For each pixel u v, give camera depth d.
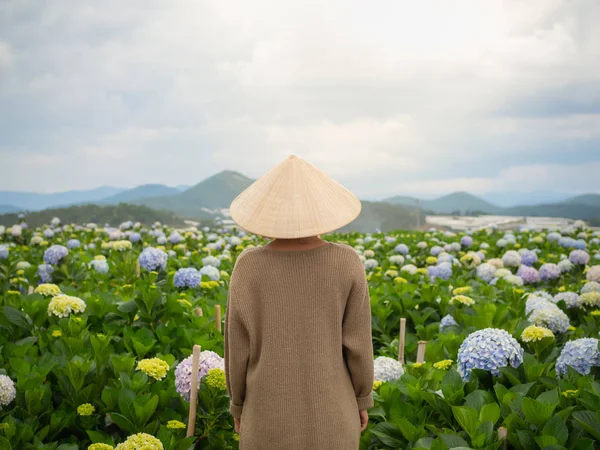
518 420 3.29
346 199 2.83
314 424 2.64
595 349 3.93
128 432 3.79
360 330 2.74
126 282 8.29
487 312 5.56
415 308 6.65
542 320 5.12
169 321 5.34
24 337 5.30
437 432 3.49
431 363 4.48
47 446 3.43
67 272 8.16
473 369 3.84
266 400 2.68
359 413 2.83
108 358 4.29
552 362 4.31
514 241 14.13
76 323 5.06
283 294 2.68
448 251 12.47
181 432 3.72
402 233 18.69
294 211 2.70
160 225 18.14
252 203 2.78
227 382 2.89
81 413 3.75
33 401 3.82
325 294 2.68
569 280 9.41
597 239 15.24
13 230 14.61
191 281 7.09
